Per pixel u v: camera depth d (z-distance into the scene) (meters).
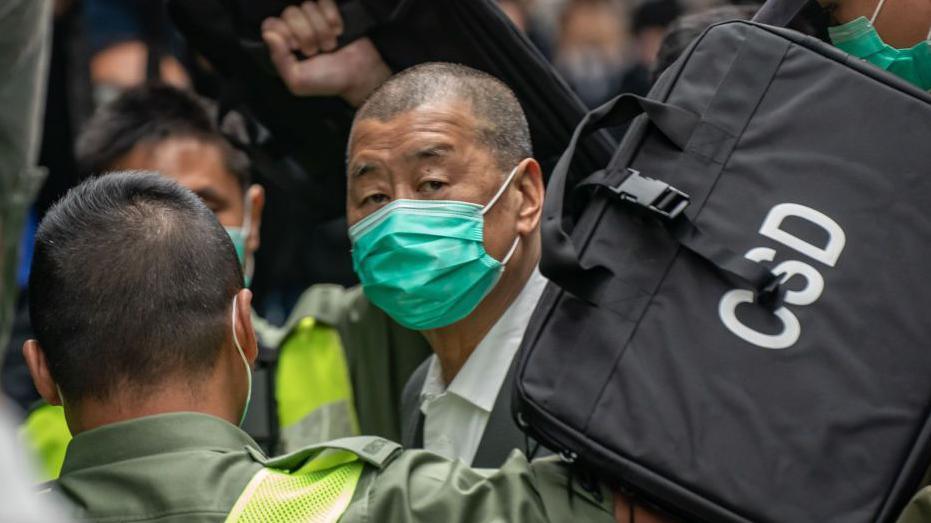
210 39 4.45
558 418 2.75
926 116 2.86
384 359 4.60
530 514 2.75
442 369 3.85
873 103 2.88
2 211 2.74
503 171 3.65
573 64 6.89
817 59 2.95
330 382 4.61
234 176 4.85
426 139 3.58
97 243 2.79
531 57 4.02
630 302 2.80
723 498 2.63
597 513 2.79
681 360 2.73
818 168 2.84
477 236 3.59
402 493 2.73
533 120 4.13
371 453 2.80
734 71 2.97
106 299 2.76
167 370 2.77
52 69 6.14
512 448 3.57
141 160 4.80
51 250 2.81
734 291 2.77
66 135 6.16
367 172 3.65
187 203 2.91
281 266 6.34
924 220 2.78
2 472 1.36
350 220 3.73
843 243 2.77
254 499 2.69
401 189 3.61
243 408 2.94
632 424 2.71
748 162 2.88
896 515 2.69
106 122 4.84
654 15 6.79
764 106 2.93
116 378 2.75
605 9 6.90
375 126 3.64
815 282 2.75
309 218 6.09
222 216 4.82
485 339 3.69
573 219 3.17
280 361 4.65
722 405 2.69
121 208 2.85
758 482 2.63
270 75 4.48
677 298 2.79
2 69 2.71
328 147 4.67
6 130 2.73
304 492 2.72
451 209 3.58
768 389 2.69
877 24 3.26
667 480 2.66
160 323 2.77
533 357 2.83
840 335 2.71
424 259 3.55
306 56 4.36
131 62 6.26
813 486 2.63
